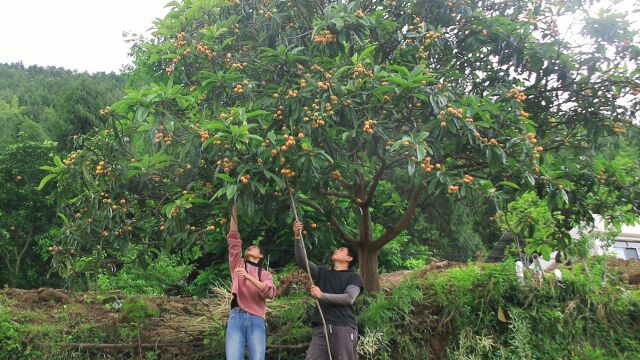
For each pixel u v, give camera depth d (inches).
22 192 536.7
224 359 204.4
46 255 522.0
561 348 213.3
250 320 173.2
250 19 220.7
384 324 207.6
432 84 203.5
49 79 1401.3
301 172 173.3
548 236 239.8
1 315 211.3
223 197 183.2
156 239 210.1
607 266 249.3
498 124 195.6
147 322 217.2
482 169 202.2
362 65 191.5
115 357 203.8
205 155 175.6
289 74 202.4
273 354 204.5
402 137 179.9
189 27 216.7
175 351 205.9
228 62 204.8
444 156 197.3
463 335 211.2
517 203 230.1
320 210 213.0
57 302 261.9
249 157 168.9
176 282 446.3
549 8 239.0
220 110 186.1
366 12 229.1
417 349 209.5
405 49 214.5
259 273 180.1
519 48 222.1
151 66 351.9
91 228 192.9
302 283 245.1
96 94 716.0
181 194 193.6
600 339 219.0
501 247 430.9
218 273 412.8
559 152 242.5
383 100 185.3
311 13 225.1
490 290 219.5
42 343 200.1
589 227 242.4
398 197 281.3
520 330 210.1
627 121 227.6
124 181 192.4
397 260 475.5
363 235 234.7
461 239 575.8
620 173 216.2
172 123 175.5
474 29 220.7
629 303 229.0
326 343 167.6
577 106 234.4
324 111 177.9
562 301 225.3
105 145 195.5
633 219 231.9
